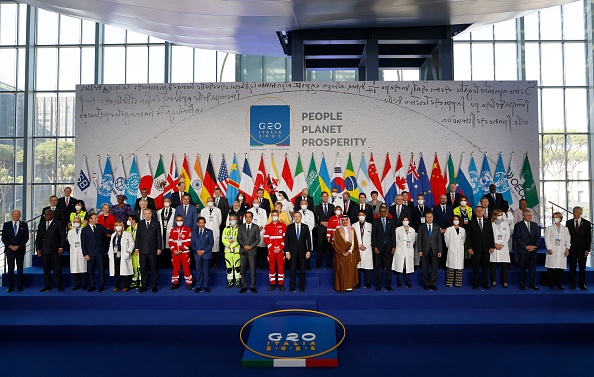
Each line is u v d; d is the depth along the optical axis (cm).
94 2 1183
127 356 707
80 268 934
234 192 1208
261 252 1038
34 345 760
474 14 1238
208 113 1237
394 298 877
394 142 1222
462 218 1001
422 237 933
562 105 1736
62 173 1778
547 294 873
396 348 738
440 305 875
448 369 648
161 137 1234
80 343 771
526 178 1203
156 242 934
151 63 1822
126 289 934
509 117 1220
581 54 1742
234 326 774
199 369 654
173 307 884
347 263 910
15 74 1772
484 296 873
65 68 1795
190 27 1362
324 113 1230
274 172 1216
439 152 1219
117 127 1236
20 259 948
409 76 1817
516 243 934
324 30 1357
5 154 1756
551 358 689
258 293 898
